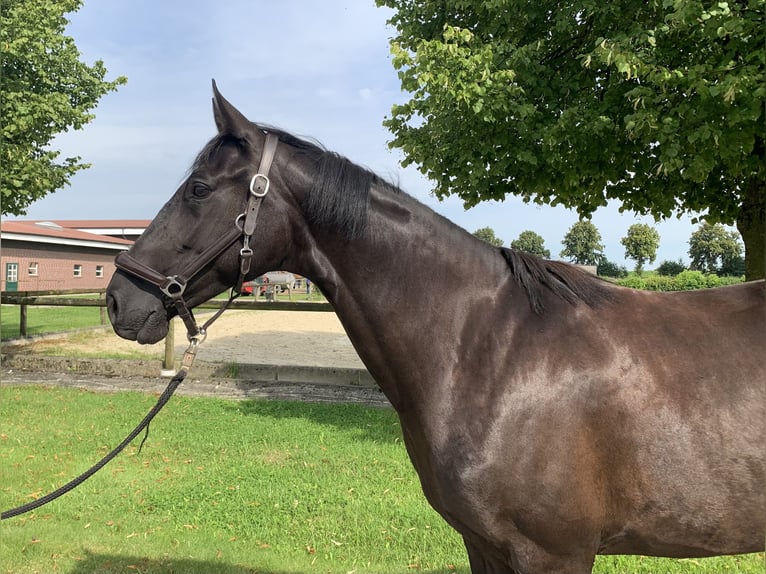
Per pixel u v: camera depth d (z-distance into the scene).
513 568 1.60
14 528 3.40
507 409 1.54
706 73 3.61
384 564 3.01
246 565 2.98
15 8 8.52
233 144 1.67
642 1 4.43
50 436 5.30
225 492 3.96
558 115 4.82
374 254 1.66
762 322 1.60
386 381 1.72
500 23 5.11
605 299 1.73
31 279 28.44
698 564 3.01
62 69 9.27
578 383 1.54
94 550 3.16
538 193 5.70
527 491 1.50
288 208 1.67
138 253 1.66
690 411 1.49
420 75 4.38
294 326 16.25
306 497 3.85
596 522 1.51
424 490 1.75
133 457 4.74
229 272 1.66
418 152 5.39
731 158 4.03
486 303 1.67
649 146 4.67
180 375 1.75
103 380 8.10
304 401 6.88
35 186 8.73
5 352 9.80
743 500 1.46
